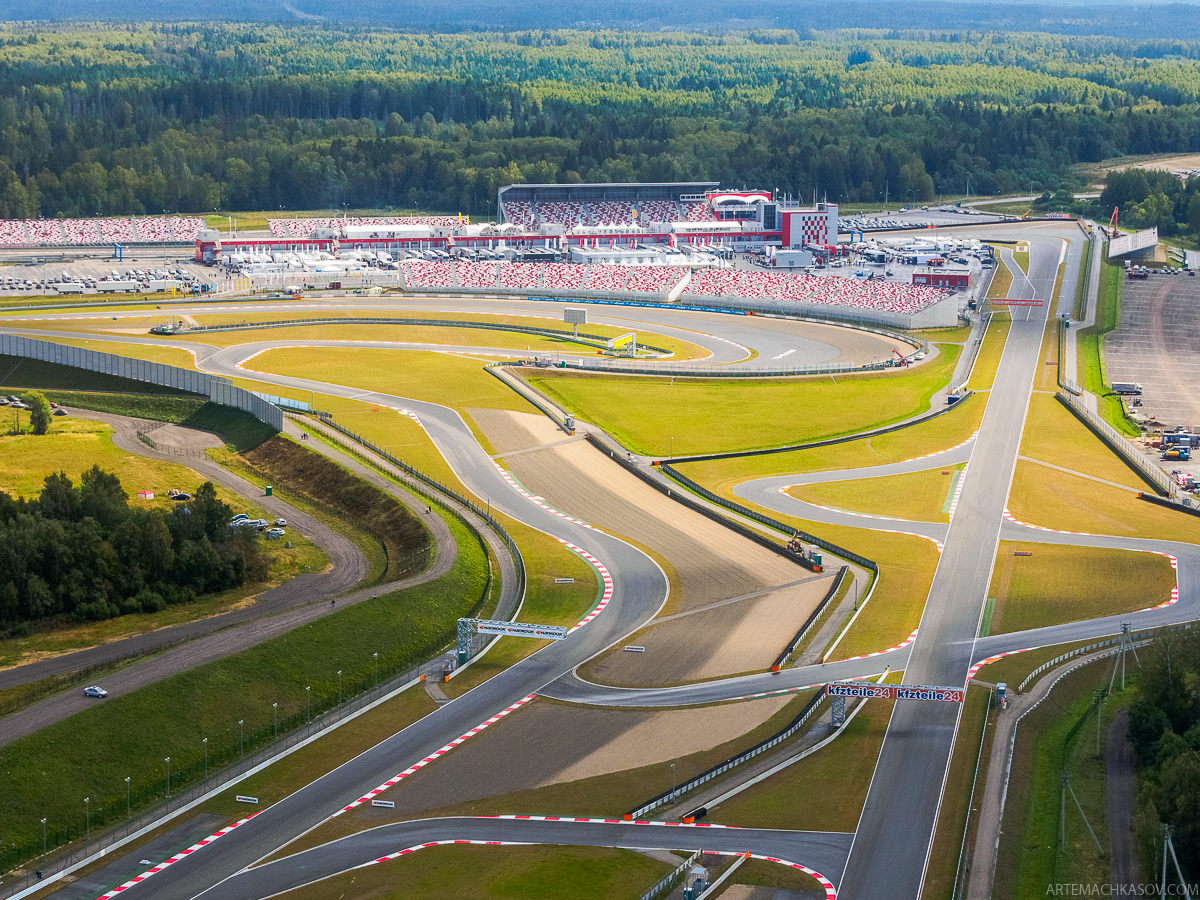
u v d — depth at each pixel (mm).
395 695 127812
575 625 145875
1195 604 154000
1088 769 115062
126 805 107312
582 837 101438
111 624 143375
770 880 95375
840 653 138625
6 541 144750
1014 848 101312
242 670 126688
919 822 104062
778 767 113562
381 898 92875
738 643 140750
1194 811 96938
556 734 119438
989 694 128625
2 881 96312
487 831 102438
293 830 102750
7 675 127250
